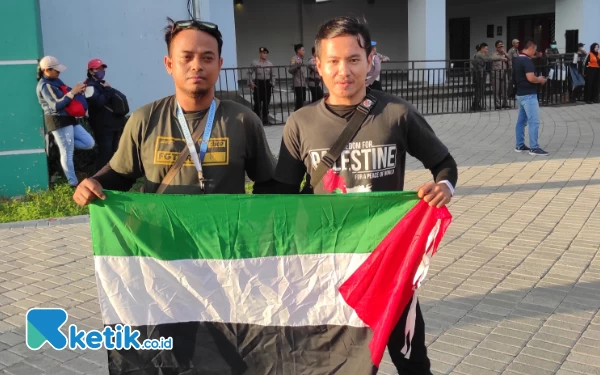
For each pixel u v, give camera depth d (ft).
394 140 8.60
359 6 73.72
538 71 58.49
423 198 8.43
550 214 22.06
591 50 58.75
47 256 19.38
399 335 9.02
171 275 9.04
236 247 8.98
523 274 16.55
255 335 9.05
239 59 69.00
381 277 8.73
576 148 34.94
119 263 9.01
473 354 12.42
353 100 8.61
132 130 9.00
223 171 8.93
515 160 32.12
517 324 13.64
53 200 25.80
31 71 27.17
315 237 8.89
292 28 71.05
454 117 50.83
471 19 82.07
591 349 12.42
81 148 28.73
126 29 37.06
